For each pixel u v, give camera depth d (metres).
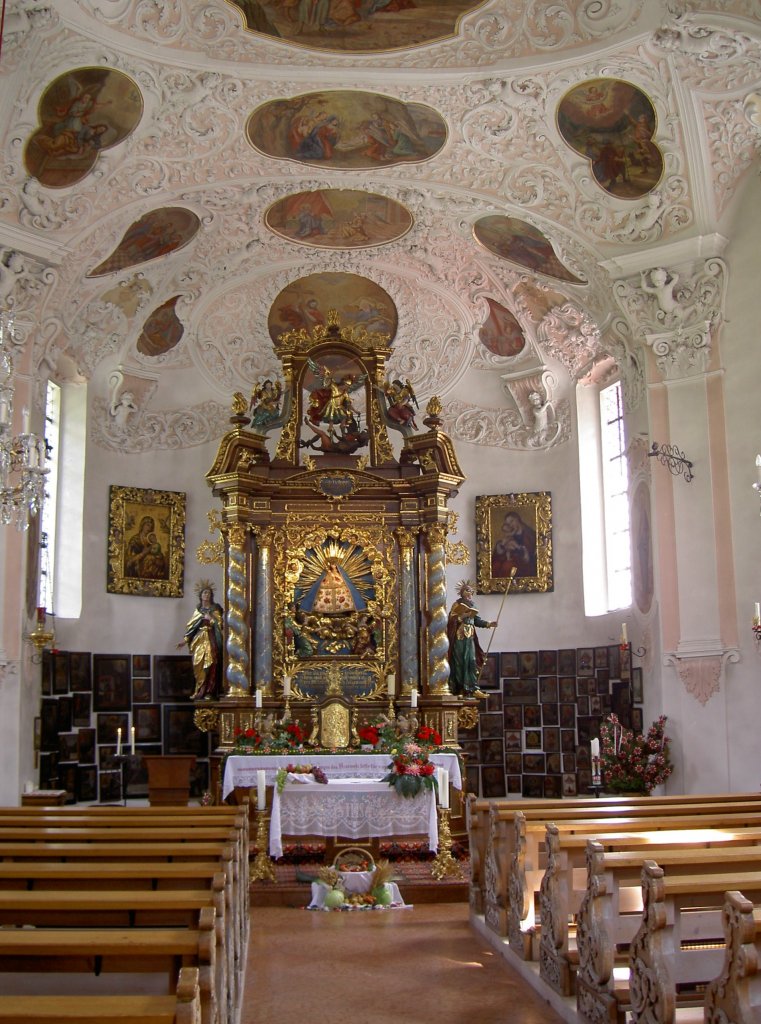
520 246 19.62
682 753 16.44
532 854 9.51
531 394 21.75
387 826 13.64
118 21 14.66
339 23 15.19
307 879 13.76
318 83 16.12
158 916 5.76
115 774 19.88
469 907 12.23
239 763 15.23
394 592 19.20
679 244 17.09
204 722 18.84
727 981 5.54
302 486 19.48
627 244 17.66
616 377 20.80
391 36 15.45
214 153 17.39
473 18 15.17
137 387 21.53
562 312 20.80
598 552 21.08
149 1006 4.03
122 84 15.62
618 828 9.09
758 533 16.19
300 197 19.34
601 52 15.33
